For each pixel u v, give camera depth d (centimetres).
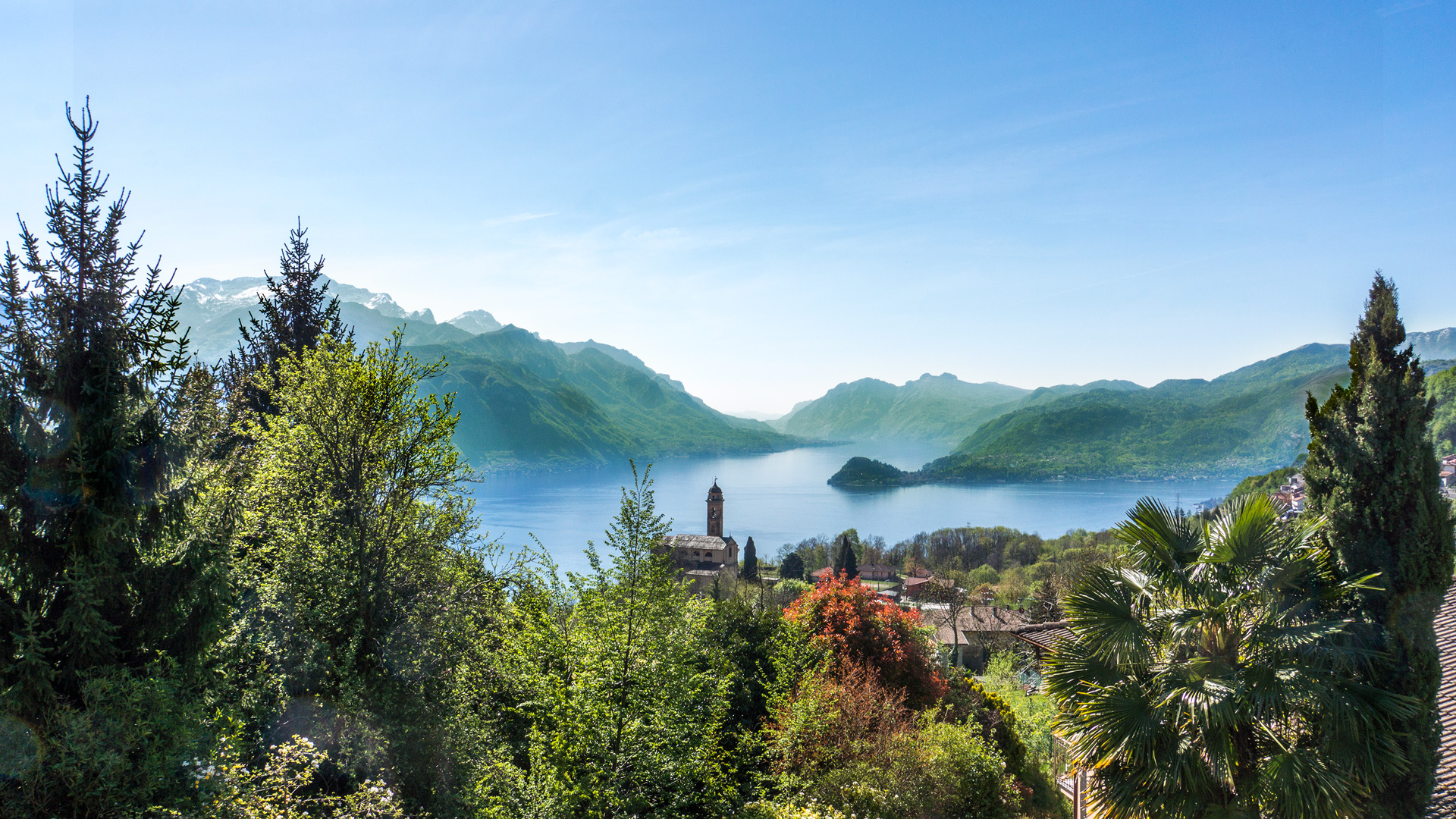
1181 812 935
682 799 1233
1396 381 939
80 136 822
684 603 1388
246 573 1209
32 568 757
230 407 1272
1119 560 1186
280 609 1167
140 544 849
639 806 1198
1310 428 1034
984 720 1980
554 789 1133
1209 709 899
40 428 776
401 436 1366
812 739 1550
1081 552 9794
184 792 748
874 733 1566
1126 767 1010
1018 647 3838
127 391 839
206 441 966
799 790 1478
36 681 696
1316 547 997
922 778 1444
